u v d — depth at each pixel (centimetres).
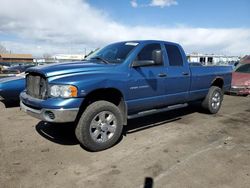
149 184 332
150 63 502
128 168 377
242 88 1097
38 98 438
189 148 457
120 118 464
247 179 347
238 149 454
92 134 432
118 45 558
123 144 477
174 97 596
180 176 353
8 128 577
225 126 604
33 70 443
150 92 530
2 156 419
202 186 327
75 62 502
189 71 628
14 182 336
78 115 436
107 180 342
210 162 398
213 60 3388
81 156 421
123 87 474
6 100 823
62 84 407
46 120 414
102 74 448
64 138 508
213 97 721
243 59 1301
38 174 358
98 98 470
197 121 649
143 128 579
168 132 551
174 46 609
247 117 700
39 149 450
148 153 433
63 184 332
